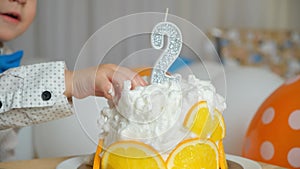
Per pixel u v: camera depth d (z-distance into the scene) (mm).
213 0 2756
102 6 2400
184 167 660
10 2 982
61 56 2297
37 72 828
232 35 2717
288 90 931
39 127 1230
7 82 827
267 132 909
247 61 2725
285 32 2871
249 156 956
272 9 2936
